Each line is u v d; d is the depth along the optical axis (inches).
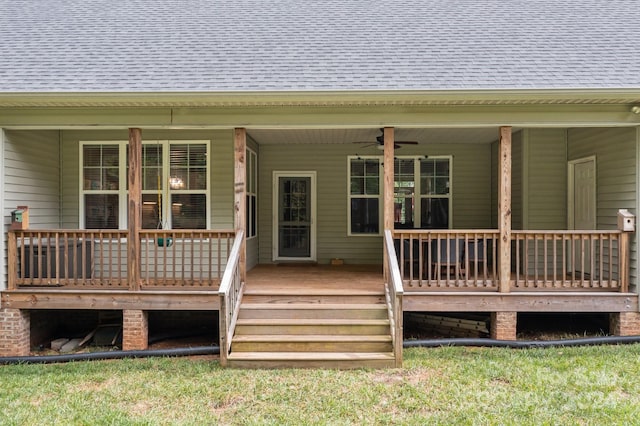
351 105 267.3
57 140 342.0
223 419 173.3
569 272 346.0
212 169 337.1
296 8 366.3
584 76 258.5
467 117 267.0
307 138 378.6
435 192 412.2
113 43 304.8
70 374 223.3
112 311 328.5
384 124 269.1
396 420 170.7
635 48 287.4
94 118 270.8
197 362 238.4
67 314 334.3
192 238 271.4
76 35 316.5
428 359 235.5
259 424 167.9
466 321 297.6
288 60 281.7
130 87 254.8
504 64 273.7
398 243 319.9
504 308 265.4
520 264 349.7
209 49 296.4
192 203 338.6
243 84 256.8
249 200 373.1
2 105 262.4
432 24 331.9
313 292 268.2
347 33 318.3
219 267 273.4
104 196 345.4
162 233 270.5
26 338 275.7
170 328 332.5
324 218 415.8
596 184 308.7
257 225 409.4
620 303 265.7
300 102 258.5
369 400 187.8
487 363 229.0
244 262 270.2
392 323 239.9
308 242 417.7
